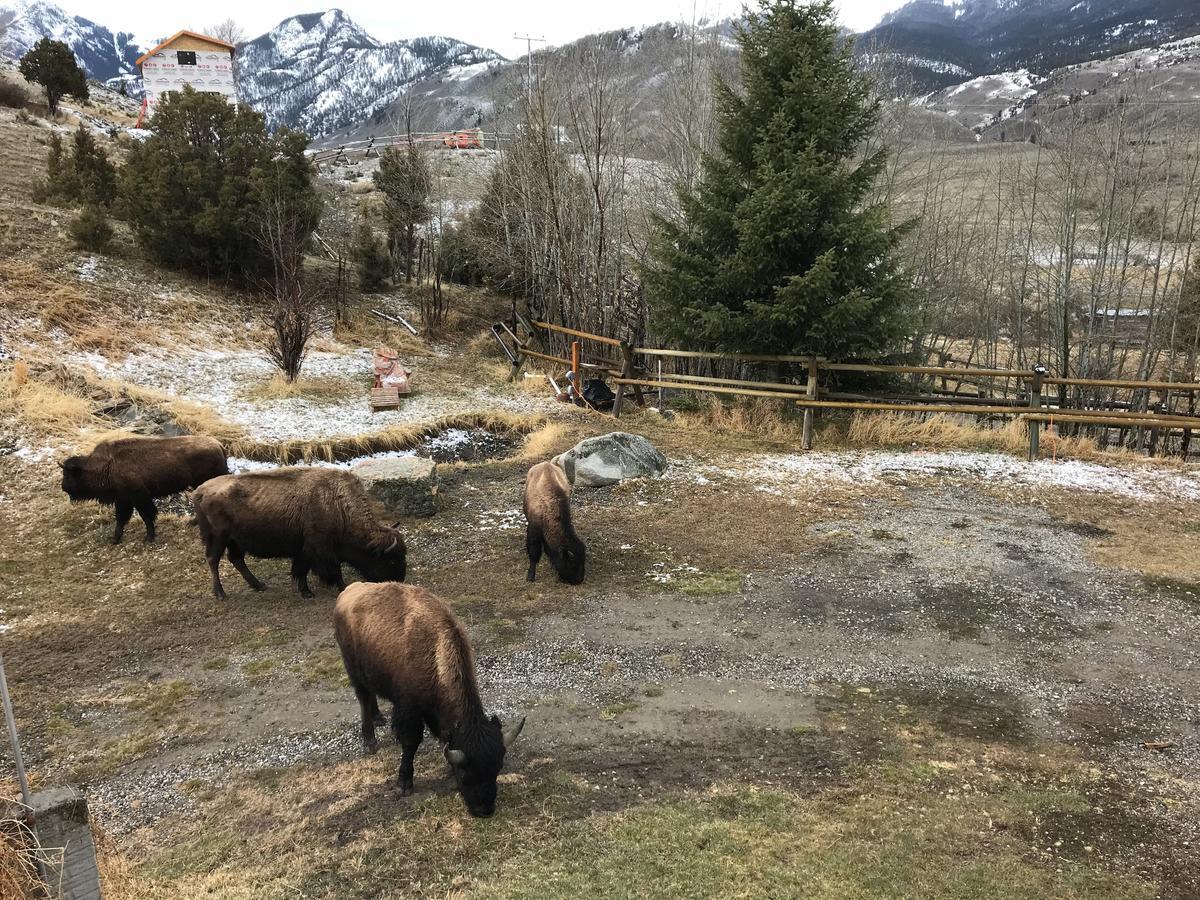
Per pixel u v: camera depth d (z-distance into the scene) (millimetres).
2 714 6266
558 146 20500
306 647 7293
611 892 4281
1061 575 8461
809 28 13422
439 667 4836
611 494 11172
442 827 4887
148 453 9203
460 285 26438
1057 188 21750
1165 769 5332
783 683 6574
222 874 4543
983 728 5875
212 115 19734
